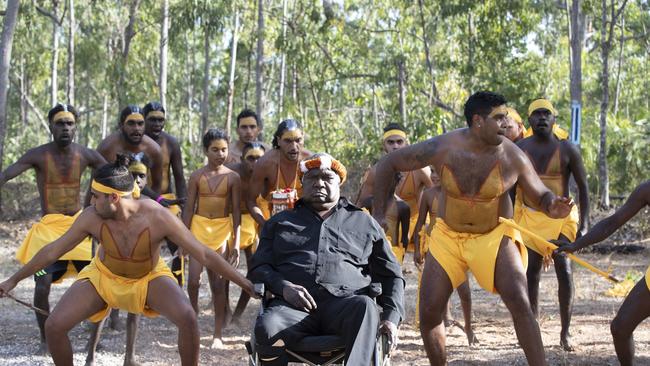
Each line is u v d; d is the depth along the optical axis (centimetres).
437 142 612
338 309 541
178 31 2597
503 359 763
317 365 539
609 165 2398
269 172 865
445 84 2944
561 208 589
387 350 548
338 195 589
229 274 593
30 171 2788
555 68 2725
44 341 816
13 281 603
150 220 600
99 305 619
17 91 4162
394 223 886
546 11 2600
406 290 1213
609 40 2123
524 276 598
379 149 2564
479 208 606
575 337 851
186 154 2678
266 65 3894
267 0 3128
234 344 855
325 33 2803
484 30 2625
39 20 3384
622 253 1577
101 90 4088
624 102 3403
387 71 2869
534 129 820
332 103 3803
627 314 608
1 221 2152
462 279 621
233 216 916
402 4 3002
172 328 946
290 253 573
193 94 4672
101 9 3384
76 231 607
